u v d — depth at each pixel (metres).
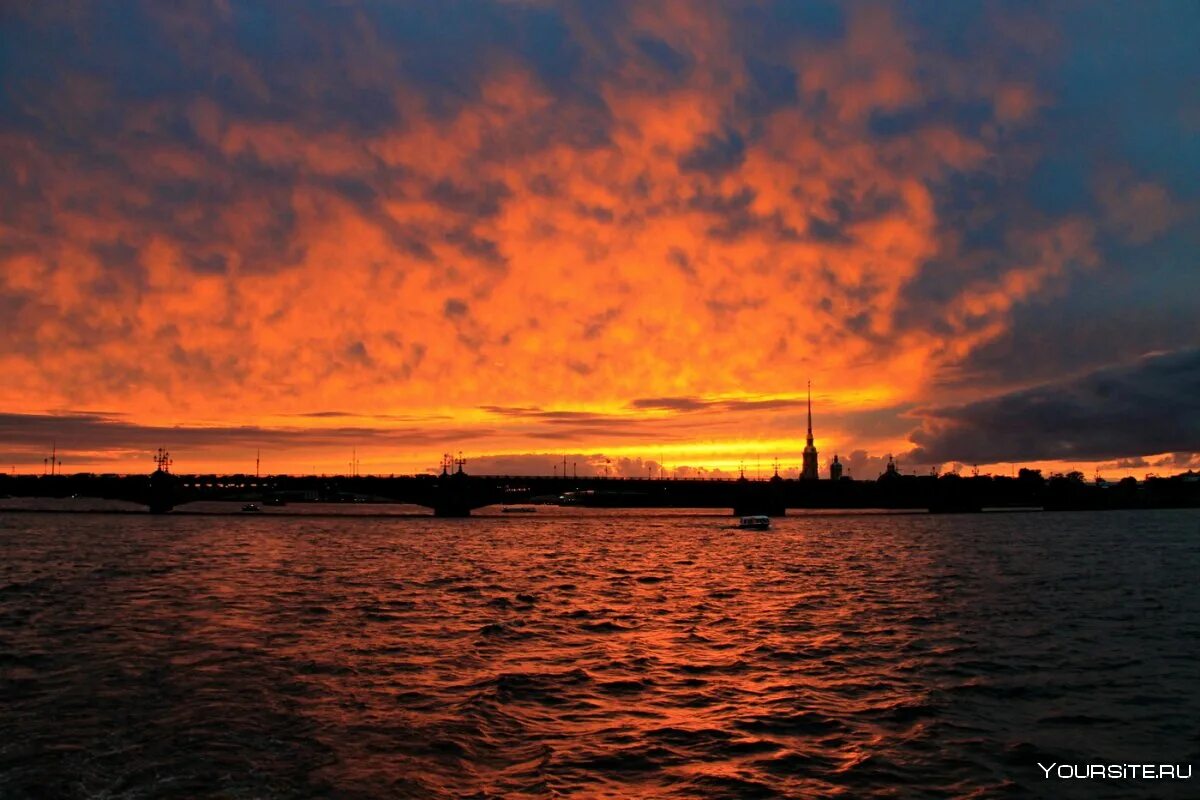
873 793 29.33
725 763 32.16
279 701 39.81
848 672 47.06
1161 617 68.06
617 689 43.03
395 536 197.88
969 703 40.59
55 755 32.34
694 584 93.50
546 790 29.44
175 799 28.27
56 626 59.91
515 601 76.31
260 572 102.75
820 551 151.62
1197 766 32.09
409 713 38.12
